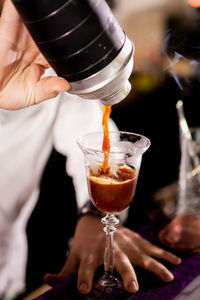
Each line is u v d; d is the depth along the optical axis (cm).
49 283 51
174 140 140
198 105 96
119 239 52
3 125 79
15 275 85
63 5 32
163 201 65
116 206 43
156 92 148
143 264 48
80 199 83
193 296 44
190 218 56
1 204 81
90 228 57
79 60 35
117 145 45
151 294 44
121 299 43
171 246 53
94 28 34
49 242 95
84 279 46
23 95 45
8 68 44
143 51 117
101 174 42
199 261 50
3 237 82
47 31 33
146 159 133
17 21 43
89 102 88
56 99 83
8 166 80
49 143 83
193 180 61
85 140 44
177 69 102
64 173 95
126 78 38
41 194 95
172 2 125
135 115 153
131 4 112
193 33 109
